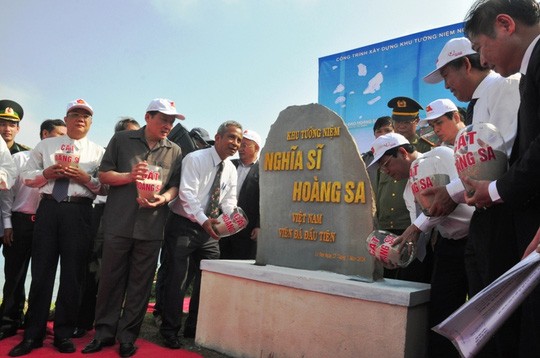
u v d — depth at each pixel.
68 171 3.16
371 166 2.99
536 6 1.74
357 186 2.86
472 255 2.12
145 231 3.22
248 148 4.53
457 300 2.43
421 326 2.41
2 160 3.23
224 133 3.57
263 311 2.93
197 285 3.68
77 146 3.51
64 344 3.08
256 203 4.32
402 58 5.41
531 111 1.66
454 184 2.14
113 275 3.22
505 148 1.83
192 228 3.50
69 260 3.17
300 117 3.25
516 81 2.01
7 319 3.47
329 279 2.64
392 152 2.88
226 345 3.13
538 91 1.63
